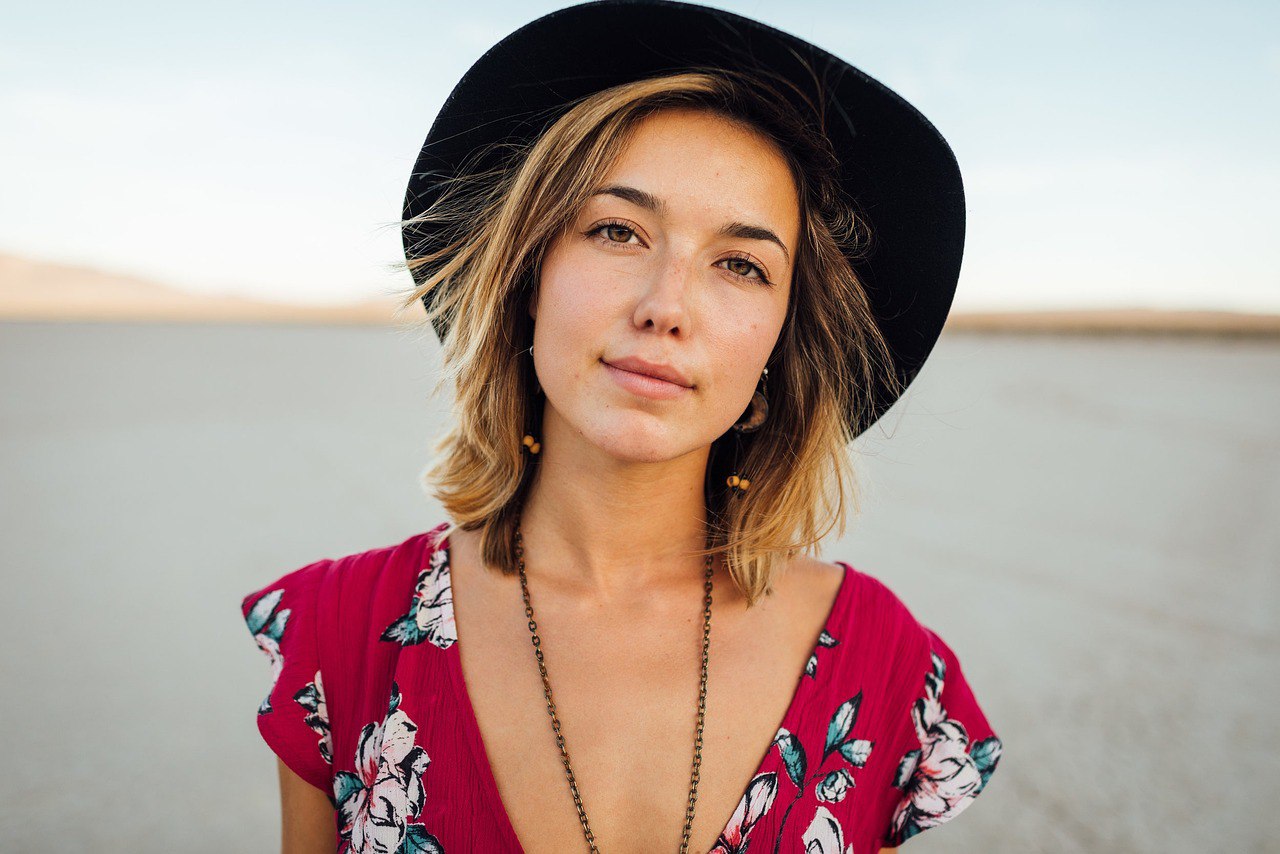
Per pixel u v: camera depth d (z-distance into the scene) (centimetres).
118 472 1200
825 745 125
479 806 113
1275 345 11288
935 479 1312
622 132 110
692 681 123
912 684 135
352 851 118
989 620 673
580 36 115
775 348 137
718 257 110
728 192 108
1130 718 514
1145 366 5172
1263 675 581
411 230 143
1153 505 1159
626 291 106
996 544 904
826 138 115
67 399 2288
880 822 135
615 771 116
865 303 135
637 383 104
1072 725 505
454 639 124
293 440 1531
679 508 129
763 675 125
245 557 783
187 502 1011
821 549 142
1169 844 392
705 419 109
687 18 108
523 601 128
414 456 1356
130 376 3131
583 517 127
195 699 506
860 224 133
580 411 107
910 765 135
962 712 137
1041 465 1491
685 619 128
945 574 792
